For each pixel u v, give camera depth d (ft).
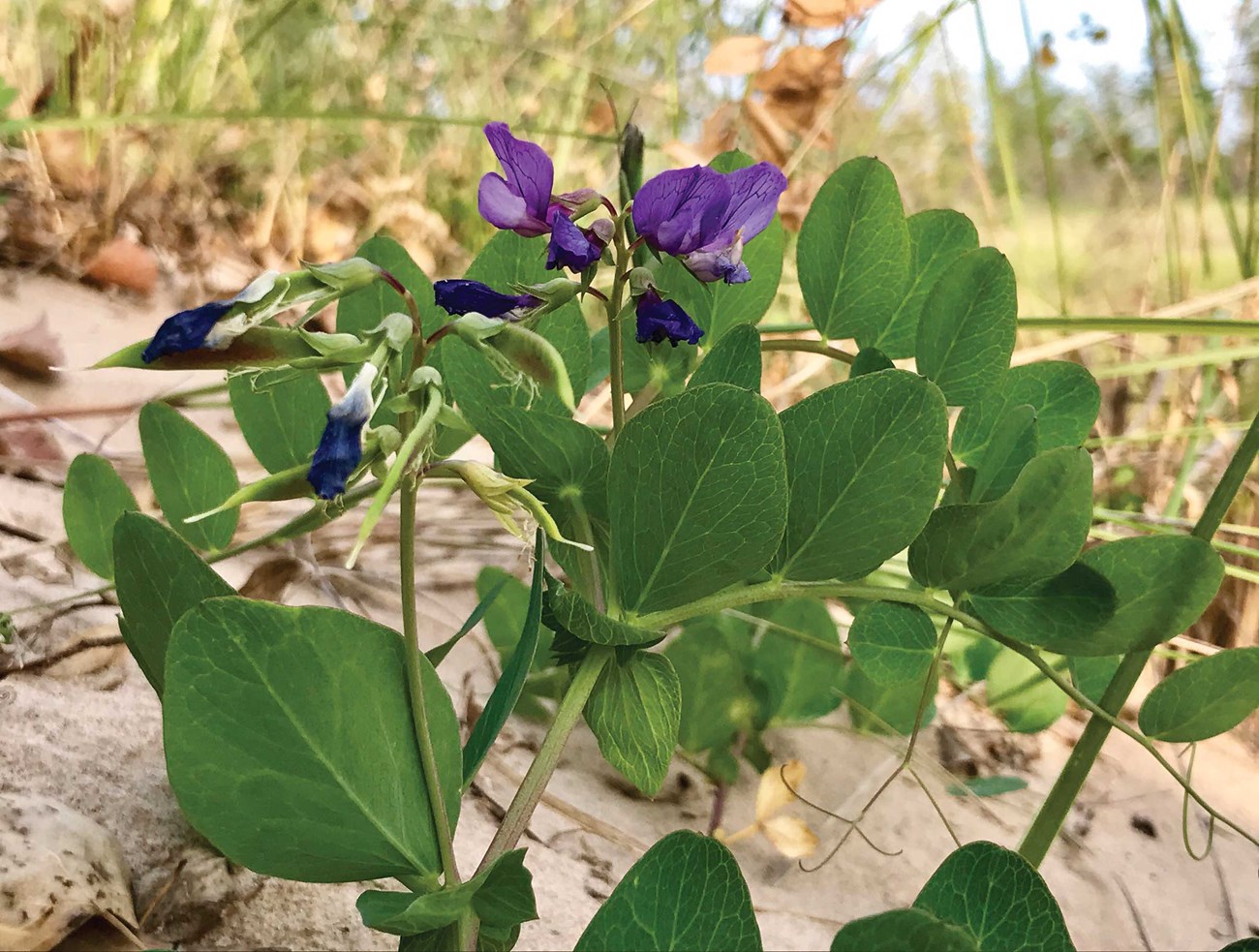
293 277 0.41
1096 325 0.95
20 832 0.53
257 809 0.46
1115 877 0.83
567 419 0.56
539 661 0.83
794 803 0.83
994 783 0.89
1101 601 0.60
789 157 1.57
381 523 1.07
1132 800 0.94
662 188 0.54
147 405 0.67
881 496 0.56
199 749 0.44
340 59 1.90
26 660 0.69
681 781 0.82
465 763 0.52
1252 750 1.06
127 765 0.63
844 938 0.40
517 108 1.95
